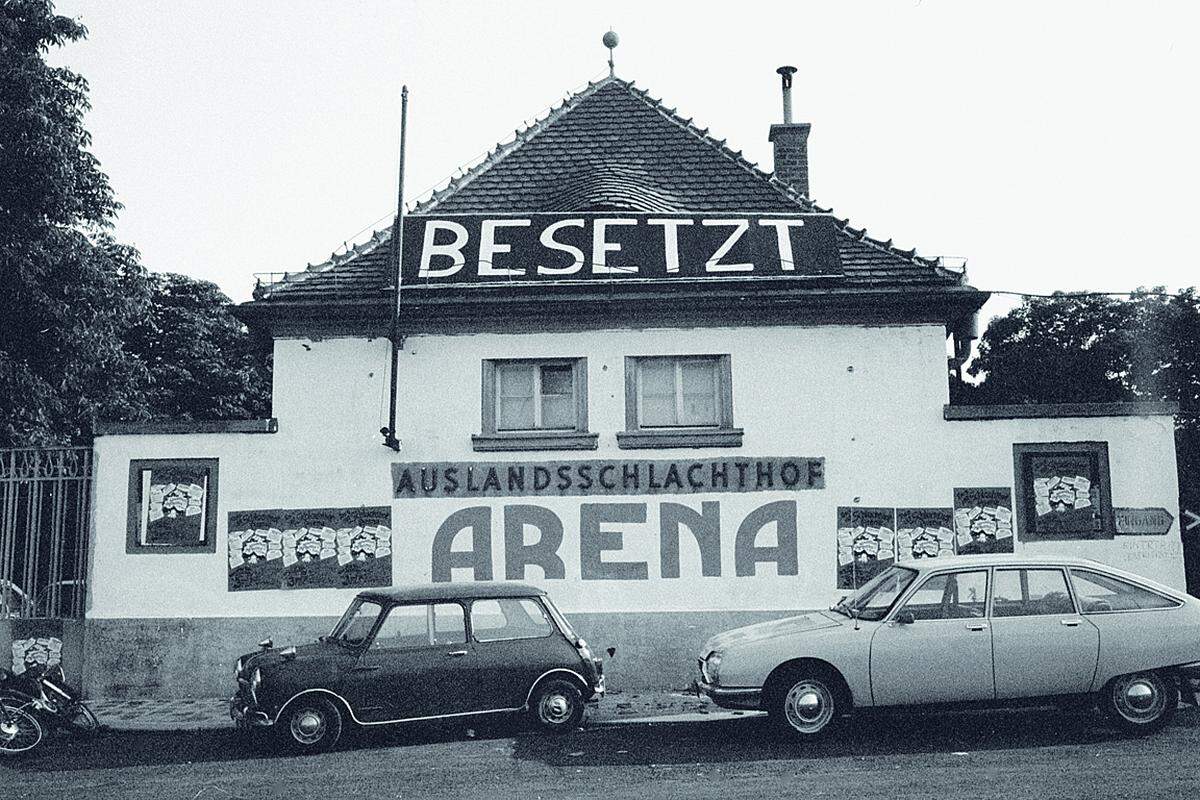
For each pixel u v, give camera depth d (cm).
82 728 1085
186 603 1342
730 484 1352
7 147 1831
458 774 885
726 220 1449
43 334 1908
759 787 810
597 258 1399
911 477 1345
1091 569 1001
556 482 1359
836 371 1367
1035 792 771
